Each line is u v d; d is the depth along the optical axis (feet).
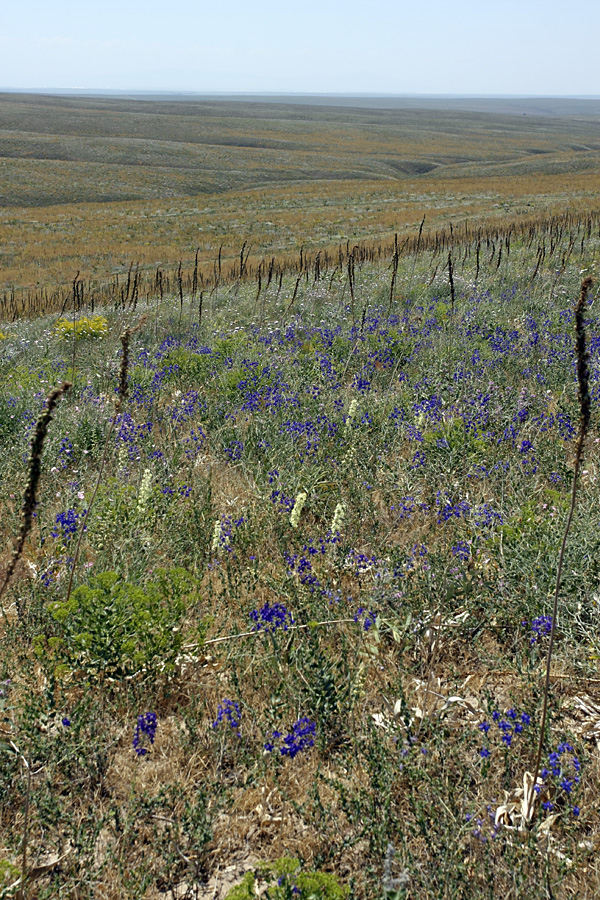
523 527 15.29
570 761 10.41
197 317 48.34
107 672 12.02
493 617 13.42
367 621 13.15
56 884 8.64
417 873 8.46
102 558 15.46
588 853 9.02
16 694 12.14
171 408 26.11
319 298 51.42
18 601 14.03
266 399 25.18
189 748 10.89
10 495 19.53
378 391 26.48
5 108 620.08
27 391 29.43
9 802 10.12
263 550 16.65
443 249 79.25
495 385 24.30
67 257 138.62
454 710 11.59
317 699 11.15
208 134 501.56
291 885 8.18
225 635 13.55
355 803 9.33
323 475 19.34
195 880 9.05
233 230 172.45
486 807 9.60
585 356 9.13
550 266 53.93
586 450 19.76
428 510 17.72
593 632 12.42
